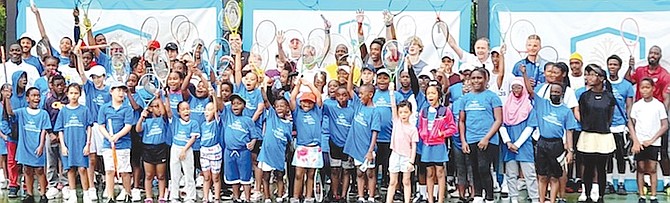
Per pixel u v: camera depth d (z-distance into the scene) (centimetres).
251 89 814
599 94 794
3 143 873
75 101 795
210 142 784
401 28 940
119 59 850
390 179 766
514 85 785
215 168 786
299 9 951
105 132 791
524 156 772
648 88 811
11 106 853
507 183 800
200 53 877
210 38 959
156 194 851
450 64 844
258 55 884
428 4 941
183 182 852
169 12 966
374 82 824
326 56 929
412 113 772
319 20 947
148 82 828
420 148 776
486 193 754
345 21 945
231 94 793
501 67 834
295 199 787
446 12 938
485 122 753
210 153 784
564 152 784
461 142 769
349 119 801
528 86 784
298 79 803
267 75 885
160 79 817
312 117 782
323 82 825
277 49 930
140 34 967
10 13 989
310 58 868
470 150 759
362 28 916
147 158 785
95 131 816
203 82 814
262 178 798
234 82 845
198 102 811
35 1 970
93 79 834
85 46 891
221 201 811
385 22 904
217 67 912
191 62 831
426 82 812
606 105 789
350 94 807
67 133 788
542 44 921
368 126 786
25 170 819
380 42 834
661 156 857
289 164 800
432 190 768
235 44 876
